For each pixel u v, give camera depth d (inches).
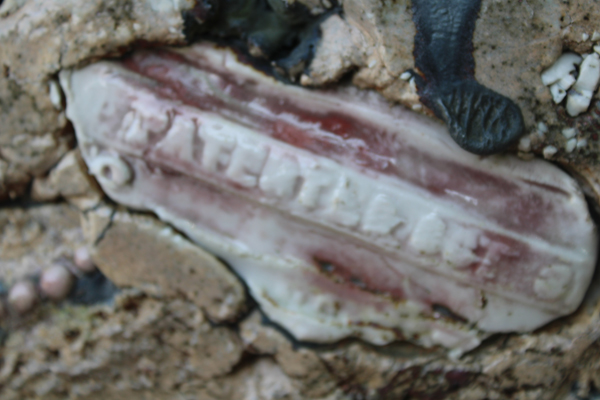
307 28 11.2
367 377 11.5
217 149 11.0
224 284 11.4
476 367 11.5
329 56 10.9
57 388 12.1
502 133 10.7
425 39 10.7
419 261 11.1
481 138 10.7
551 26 10.8
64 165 11.6
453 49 10.7
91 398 12.1
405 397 11.7
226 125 11.0
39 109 11.4
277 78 11.1
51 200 12.0
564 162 11.0
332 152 11.0
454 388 11.6
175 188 11.3
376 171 11.0
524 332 11.4
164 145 11.1
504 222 11.0
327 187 10.9
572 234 11.1
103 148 11.3
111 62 11.2
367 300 11.3
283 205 11.1
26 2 11.4
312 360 11.4
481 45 10.7
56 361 12.0
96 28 11.1
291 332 11.4
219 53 11.2
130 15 11.1
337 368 11.4
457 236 11.0
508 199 11.0
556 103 10.8
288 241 11.2
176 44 11.2
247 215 11.2
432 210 10.9
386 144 11.0
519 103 10.7
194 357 11.8
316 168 10.9
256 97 11.1
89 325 11.9
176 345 11.8
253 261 11.3
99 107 11.2
